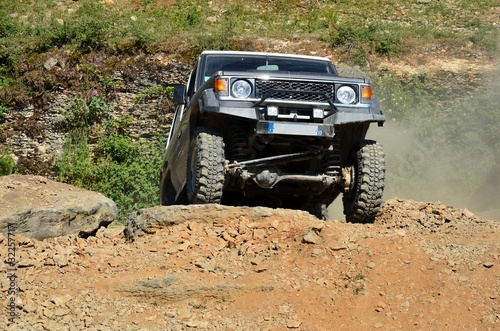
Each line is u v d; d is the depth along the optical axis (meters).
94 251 12.20
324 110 13.06
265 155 13.80
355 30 30.73
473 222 13.84
